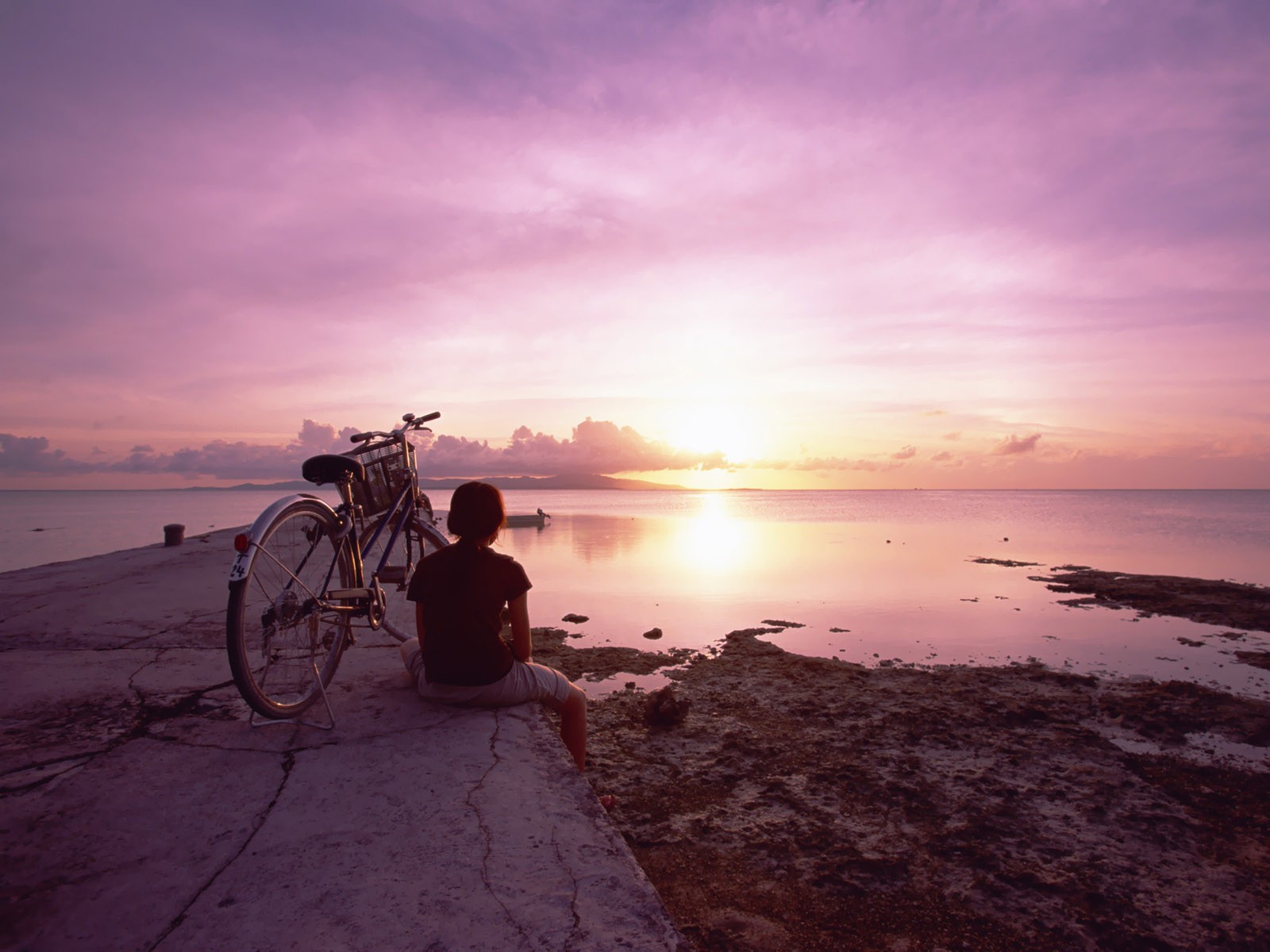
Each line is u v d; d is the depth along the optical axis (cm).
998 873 405
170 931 147
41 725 268
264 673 265
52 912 153
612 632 1202
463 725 268
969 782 530
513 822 196
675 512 11112
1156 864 419
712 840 440
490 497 286
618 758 580
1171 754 608
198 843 183
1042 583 1945
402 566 375
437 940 145
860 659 1012
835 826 459
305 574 286
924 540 4019
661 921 154
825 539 4222
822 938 345
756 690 793
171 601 536
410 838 187
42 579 652
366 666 355
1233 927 358
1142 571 2291
